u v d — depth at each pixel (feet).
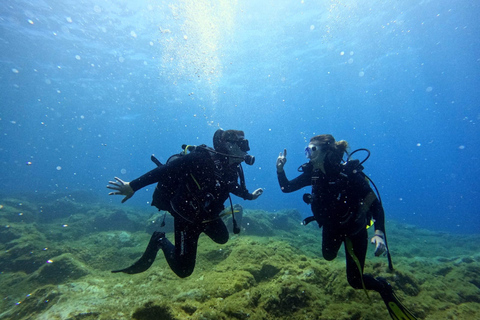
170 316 8.42
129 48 67.31
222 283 11.09
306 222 10.49
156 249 9.80
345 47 81.46
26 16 54.49
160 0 49.57
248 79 99.55
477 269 15.47
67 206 43.96
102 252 21.99
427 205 122.11
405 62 100.22
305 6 59.21
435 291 12.41
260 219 34.40
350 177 9.07
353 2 58.44
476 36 81.41
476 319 9.89
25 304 11.00
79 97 109.40
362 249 9.04
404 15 66.03
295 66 92.53
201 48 69.21
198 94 109.09
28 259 19.47
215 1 51.39
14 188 100.78
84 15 54.54
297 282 10.69
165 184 8.21
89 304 9.77
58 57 72.23
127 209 52.49
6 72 83.30
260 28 65.16
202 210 7.68
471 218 70.13
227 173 8.38
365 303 10.22
